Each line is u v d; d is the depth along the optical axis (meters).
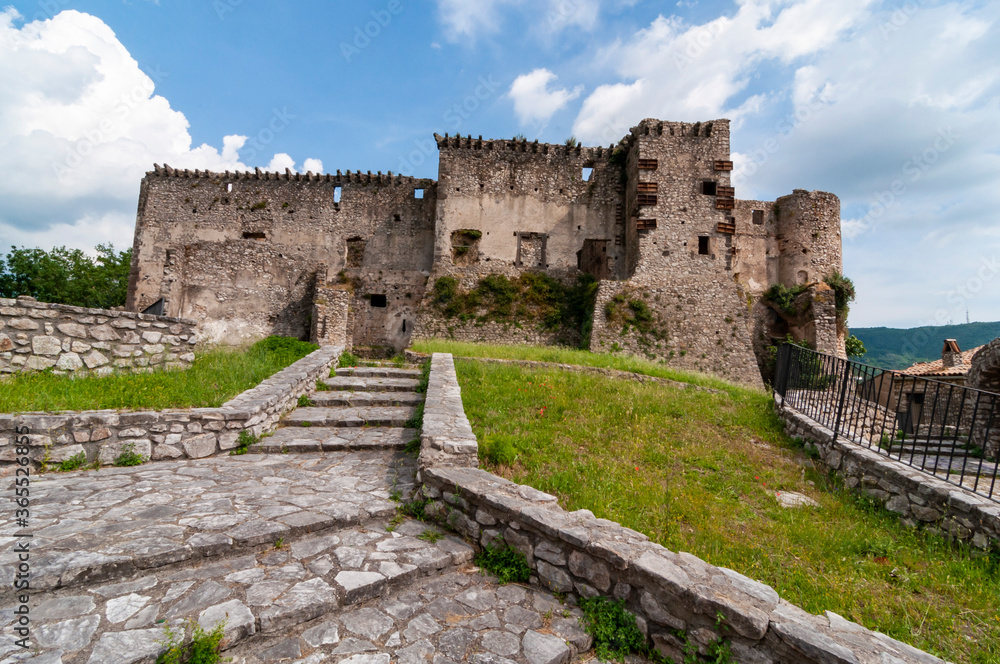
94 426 4.86
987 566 4.18
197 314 16.77
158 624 2.42
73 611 2.47
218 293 17.02
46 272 31.64
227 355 9.20
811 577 3.73
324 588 2.87
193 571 2.96
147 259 25.39
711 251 20.38
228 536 3.24
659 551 3.15
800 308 23.53
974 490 4.85
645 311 19.73
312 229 25.67
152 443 5.15
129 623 2.41
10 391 5.44
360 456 5.70
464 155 23.50
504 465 5.26
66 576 2.64
